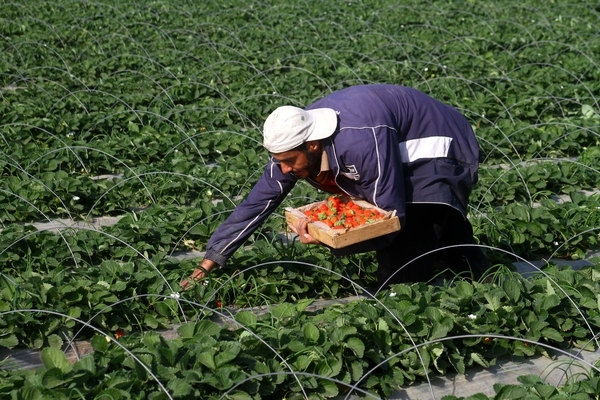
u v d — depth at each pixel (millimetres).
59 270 6320
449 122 5645
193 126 10555
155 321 5781
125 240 7047
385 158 5148
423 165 5535
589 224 7590
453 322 5352
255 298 6180
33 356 5391
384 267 6004
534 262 7180
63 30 15492
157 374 4664
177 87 12031
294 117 5035
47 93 11312
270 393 4770
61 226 7816
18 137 9727
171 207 7844
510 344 5469
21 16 16750
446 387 5152
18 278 6230
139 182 8516
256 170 8906
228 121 10750
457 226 6070
